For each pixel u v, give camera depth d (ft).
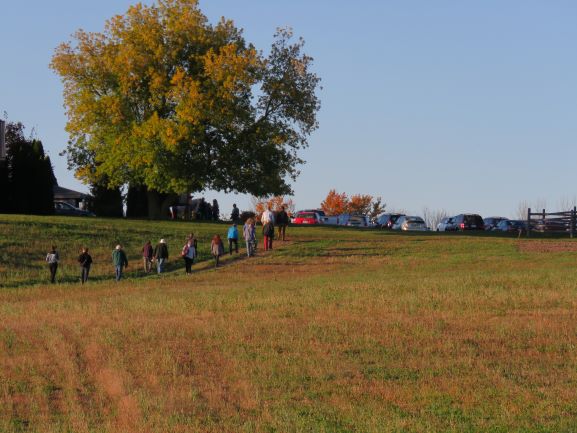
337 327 98.22
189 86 267.18
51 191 306.35
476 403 66.90
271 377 76.23
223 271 181.27
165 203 300.40
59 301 136.05
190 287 152.66
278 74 285.84
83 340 94.38
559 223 266.57
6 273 182.91
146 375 77.87
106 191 335.47
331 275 165.78
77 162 301.43
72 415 64.80
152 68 272.51
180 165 273.54
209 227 258.16
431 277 148.87
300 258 198.49
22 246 205.98
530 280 132.05
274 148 282.36
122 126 275.39
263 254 207.00
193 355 85.66
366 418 63.31
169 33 278.87
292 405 67.36
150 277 177.58
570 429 60.08
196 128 270.46
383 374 76.43
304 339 91.97
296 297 122.83
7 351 88.99
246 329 98.27
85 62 280.72
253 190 285.64
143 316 111.75
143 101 280.92
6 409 67.36
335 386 72.90
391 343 89.15
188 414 65.21
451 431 59.77
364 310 110.22
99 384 74.84
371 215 524.52
